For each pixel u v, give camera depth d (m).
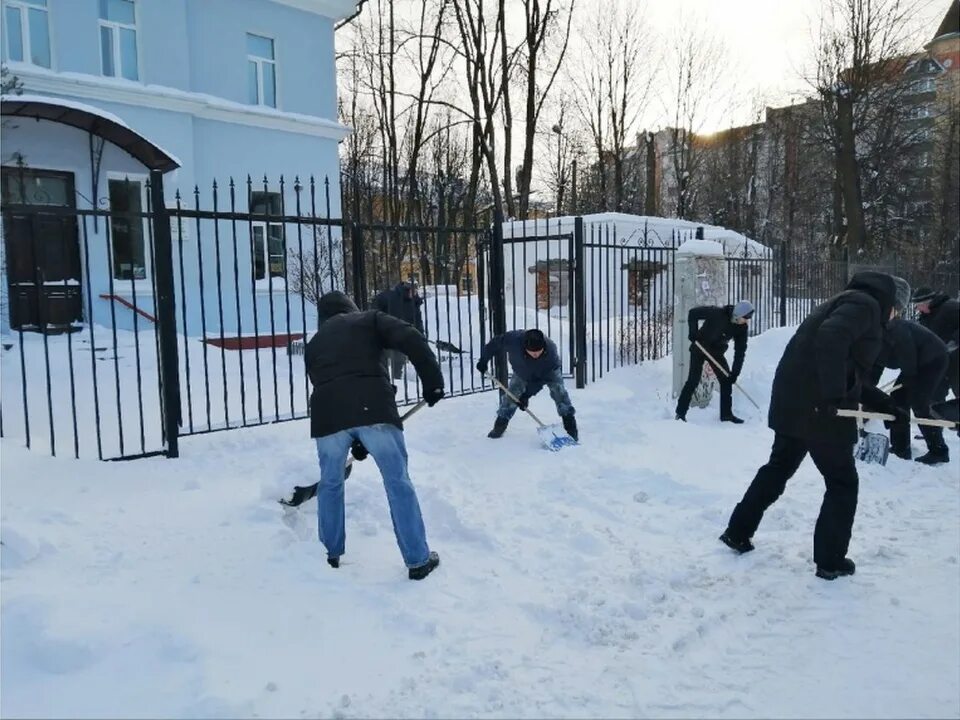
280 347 12.66
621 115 31.62
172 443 5.80
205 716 2.90
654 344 11.57
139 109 13.88
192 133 14.72
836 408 4.09
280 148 16.56
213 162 15.40
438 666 3.35
